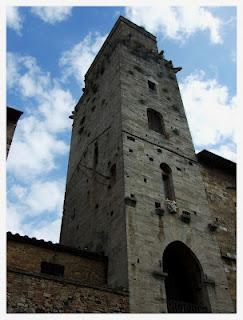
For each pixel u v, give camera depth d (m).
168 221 21.52
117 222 20.66
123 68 31.31
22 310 14.53
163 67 35.47
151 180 23.16
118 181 22.64
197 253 21.17
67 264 19.30
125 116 26.45
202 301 19.64
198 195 24.92
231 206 26.28
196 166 27.02
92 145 29.39
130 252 18.66
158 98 30.91
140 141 25.33
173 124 29.28
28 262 18.47
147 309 17.06
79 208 27.16
